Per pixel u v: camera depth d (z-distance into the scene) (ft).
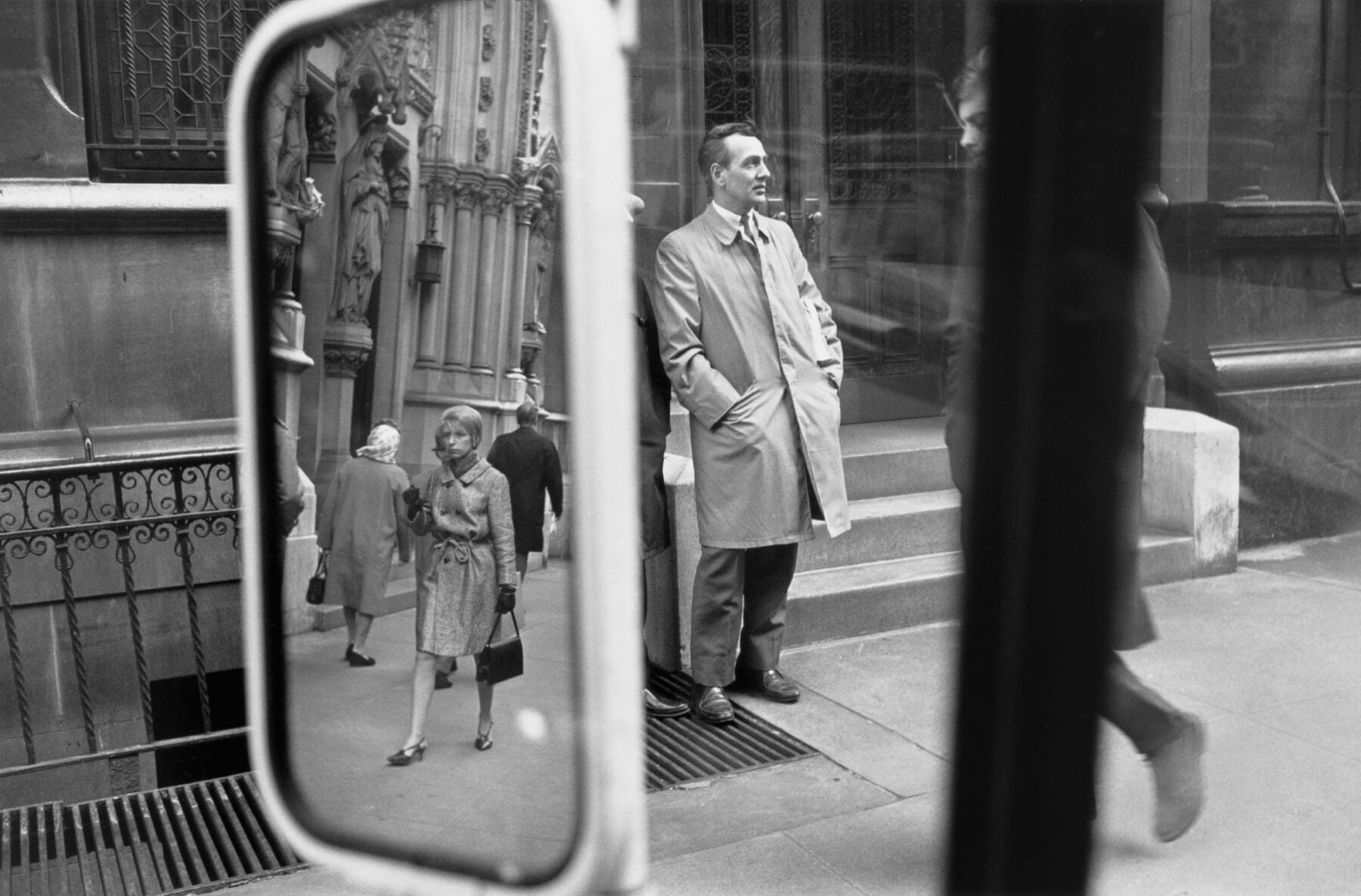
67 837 11.67
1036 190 6.48
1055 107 6.40
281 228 2.74
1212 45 18.12
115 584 15.10
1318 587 15.19
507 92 2.35
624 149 2.25
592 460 2.22
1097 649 6.77
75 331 15.03
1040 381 6.66
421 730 2.44
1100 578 6.75
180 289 15.47
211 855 11.09
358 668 2.54
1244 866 7.52
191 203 15.31
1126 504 6.68
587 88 2.21
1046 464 6.66
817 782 11.60
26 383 14.88
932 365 20.63
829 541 16.34
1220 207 18.21
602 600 2.23
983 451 6.73
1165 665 11.43
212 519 13.66
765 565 13.51
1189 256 18.01
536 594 2.33
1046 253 6.52
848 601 15.39
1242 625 13.12
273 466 2.74
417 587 2.43
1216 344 18.02
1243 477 17.37
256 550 2.70
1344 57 19.15
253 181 2.76
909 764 11.86
